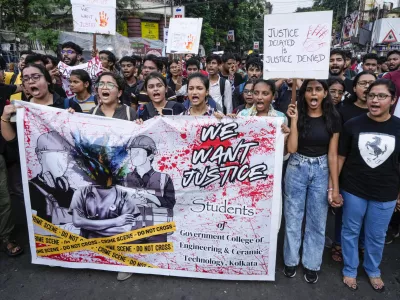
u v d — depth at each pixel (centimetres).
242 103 498
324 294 265
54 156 281
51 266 300
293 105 254
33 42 1317
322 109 260
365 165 252
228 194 268
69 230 288
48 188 285
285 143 282
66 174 281
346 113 318
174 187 273
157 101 338
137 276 286
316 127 259
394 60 554
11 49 1252
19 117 276
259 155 261
